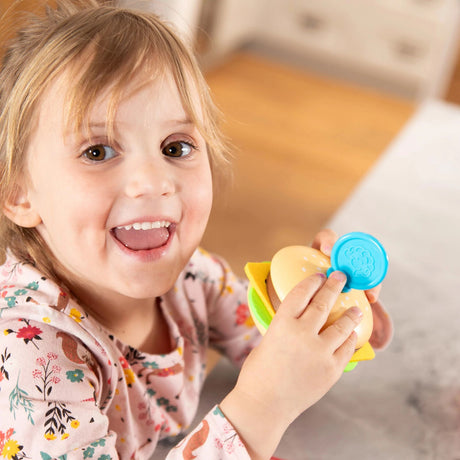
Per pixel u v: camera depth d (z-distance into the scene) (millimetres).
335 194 2078
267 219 1870
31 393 519
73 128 513
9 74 583
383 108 2881
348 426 621
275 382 498
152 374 670
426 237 988
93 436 530
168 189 524
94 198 516
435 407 655
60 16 612
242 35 3094
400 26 2959
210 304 792
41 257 606
